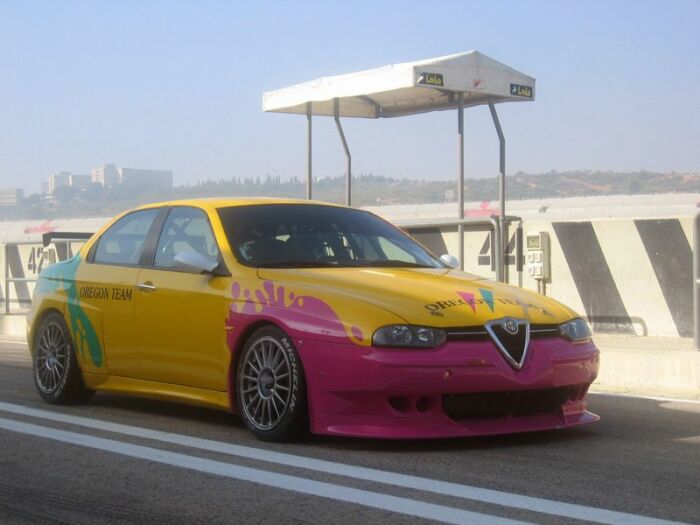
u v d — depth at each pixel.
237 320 5.95
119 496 4.67
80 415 6.88
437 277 6.11
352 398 5.41
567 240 10.98
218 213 6.64
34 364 7.57
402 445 5.62
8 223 31.48
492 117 13.09
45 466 5.30
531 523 4.06
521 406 5.54
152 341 6.58
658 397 7.70
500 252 10.33
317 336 5.50
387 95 13.62
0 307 17.17
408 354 5.28
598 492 4.57
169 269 6.61
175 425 6.44
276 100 14.17
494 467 5.09
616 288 10.61
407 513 4.24
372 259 6.52
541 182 95.75
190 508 4.43
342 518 4.19
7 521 4.33
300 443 5.72
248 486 4.76
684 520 4.11
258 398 5.84
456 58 12.27
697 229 8.34
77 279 7.30
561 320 5.81
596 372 5.93
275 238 6.45
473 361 5.34
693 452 5.50
